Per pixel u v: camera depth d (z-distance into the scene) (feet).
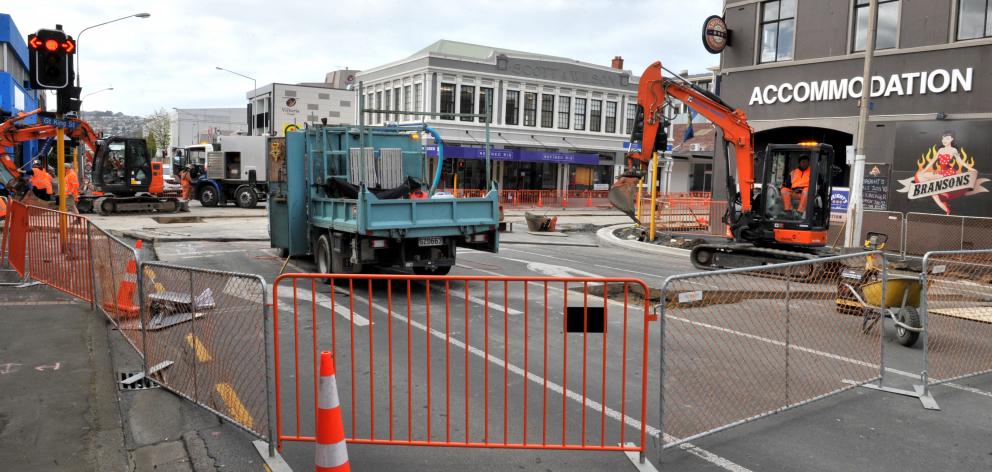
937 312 31.09
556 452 16.37
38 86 37.52
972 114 57.77
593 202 151.74
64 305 29.45
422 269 42.27
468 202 37.32
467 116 39.75
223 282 18.30
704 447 16.89
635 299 35.83
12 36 125.29
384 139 42.22
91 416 17.58
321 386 13.24
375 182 39.37
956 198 57.57
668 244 69.87
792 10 70.28
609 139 158.61
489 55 139.95
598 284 40.50
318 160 41.11
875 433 18.06
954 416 19.51
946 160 57.98
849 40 65.57
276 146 44.68
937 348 26.81
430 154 123.03
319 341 26.27
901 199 61.26
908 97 61.62
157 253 51.03
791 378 21.88
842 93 65.98
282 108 119.75
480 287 38.22
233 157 108.27
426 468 15.43
